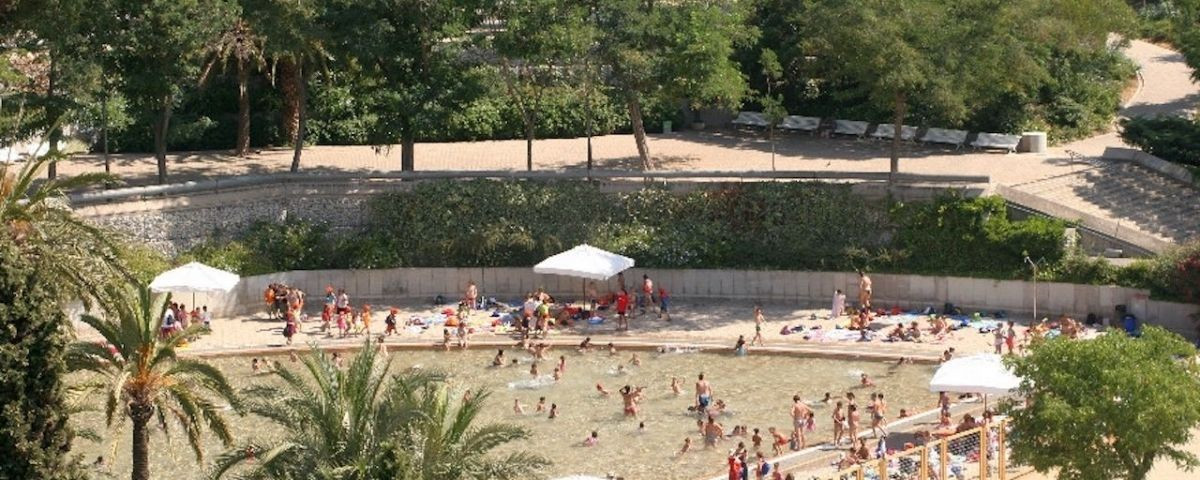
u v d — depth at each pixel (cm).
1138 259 7675
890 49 7925
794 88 10088
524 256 8344
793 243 8238
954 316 7850
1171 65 10744
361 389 4488
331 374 4559
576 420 6619
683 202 8419
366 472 4288
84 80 7800
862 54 8012
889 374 7106
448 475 4375
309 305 8231
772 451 6241
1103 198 8419
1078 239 7894
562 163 9212
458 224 8381
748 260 8225
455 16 8431
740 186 8362
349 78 9112
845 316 7888
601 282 8275
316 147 9619
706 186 8406
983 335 7525
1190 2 10050
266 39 8362
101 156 9156
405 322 7944
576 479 5228
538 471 5647
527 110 9056
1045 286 7744
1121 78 10281
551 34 8306
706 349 7475
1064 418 5059
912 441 6169
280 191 8388
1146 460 5172
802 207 8288
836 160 9188
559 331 7756
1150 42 11406
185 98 9344
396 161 9288
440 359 7475
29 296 4462
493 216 8400
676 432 6481
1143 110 9894
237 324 7925
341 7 8344
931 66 8006
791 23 9950
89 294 5044
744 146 9619
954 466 5616
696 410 6681
